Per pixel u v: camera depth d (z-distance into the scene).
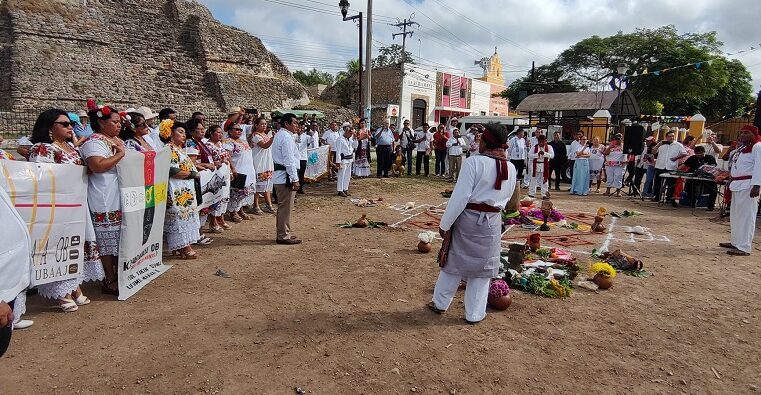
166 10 30.66
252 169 8.66
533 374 3.49
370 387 3.24
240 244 6.96
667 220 9.92
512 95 44.06
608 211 10.99
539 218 9.30
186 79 28.23
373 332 4.10
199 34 29.59
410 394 3.18
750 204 7.07
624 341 4.09
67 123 4.29
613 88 22.64
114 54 26.19
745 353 3.94
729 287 5.62
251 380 3.27
